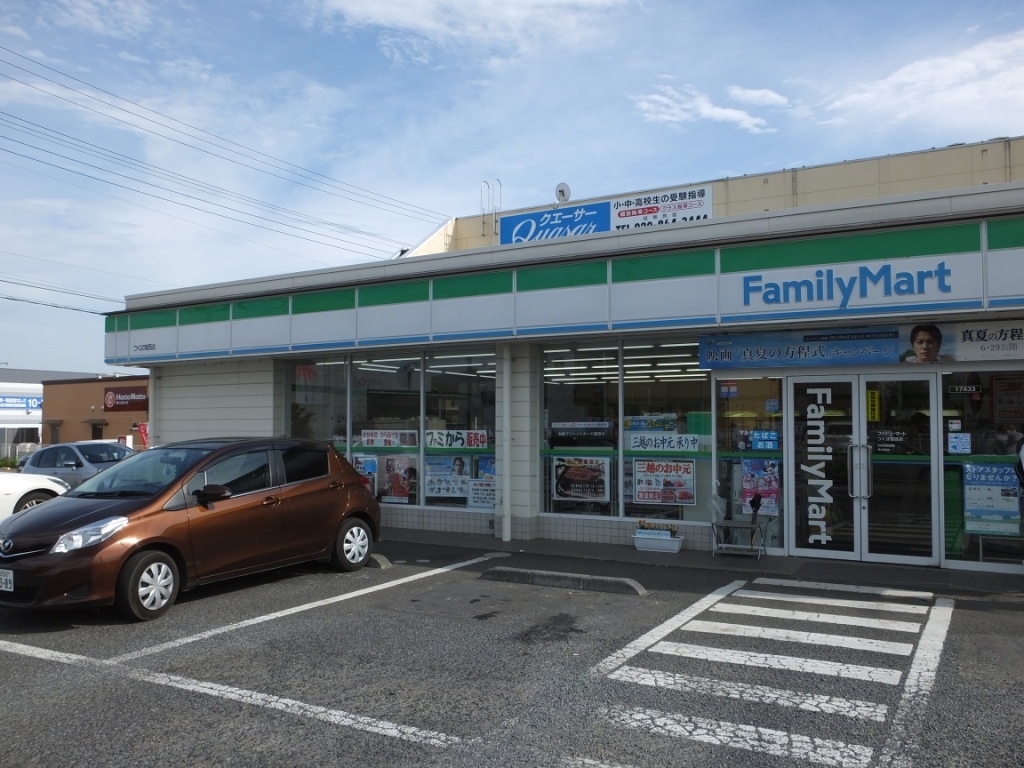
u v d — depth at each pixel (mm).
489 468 12297
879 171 16359
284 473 8883
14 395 44656
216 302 13703
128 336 14938
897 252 8617
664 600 8008
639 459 11164
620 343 11312
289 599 8102
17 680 5625
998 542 9070
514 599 8094
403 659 6062
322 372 14094
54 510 7426
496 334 10945
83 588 6844
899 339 9430
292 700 5191
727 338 10398
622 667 5836
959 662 5910
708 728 4691
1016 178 15453
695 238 9875
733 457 10469
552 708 5023
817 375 9984
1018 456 8836
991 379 9109
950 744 4441
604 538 11234
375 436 13422
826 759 4262
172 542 7461
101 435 41125
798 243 9102
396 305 11789
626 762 4234
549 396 11836
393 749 4422
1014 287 8078
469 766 4203
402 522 12875
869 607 7652
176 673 5758
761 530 10211
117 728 4742
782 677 5602
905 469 9516
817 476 9992
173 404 15430
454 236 20562
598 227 16781
